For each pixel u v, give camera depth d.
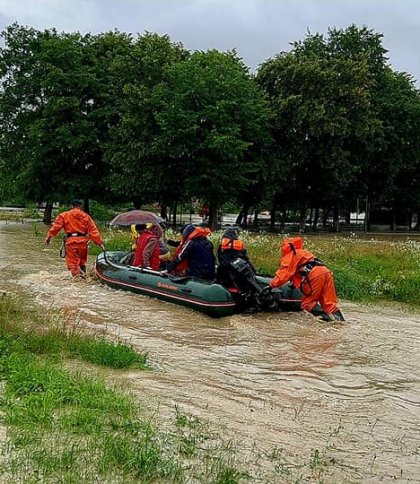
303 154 41.38
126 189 38.16
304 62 41.22
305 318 10.83
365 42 46.19
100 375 7.02
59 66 40.53
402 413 6.36
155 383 6.92
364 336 9.71
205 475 4.53
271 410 6.27
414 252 20.39
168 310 11.06
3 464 4.45
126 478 4.36
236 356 8.38
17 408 5.58
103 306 11.27
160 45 40.31
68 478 4.27
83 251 14.52
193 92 36.00
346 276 14.73
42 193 42.09
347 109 40.31
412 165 48.41
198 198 39.78
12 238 27.41
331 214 68.00
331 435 5.67
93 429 5.18
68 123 39.88
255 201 46.00
